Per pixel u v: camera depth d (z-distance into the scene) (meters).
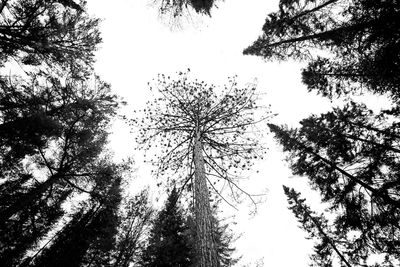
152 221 11.48
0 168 8.60
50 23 7.54
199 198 5.70
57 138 9.78
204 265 4.13
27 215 9.21
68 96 9.38
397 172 7.17
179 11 7.54
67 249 11.15
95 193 10.73
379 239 7.42
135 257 12.95
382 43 5.20
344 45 6.51
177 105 8.71
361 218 7.59
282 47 7.81
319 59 7.63
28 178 9.38
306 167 9.35
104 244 12.95
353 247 8.28
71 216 12.09
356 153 8.05
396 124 7.38
